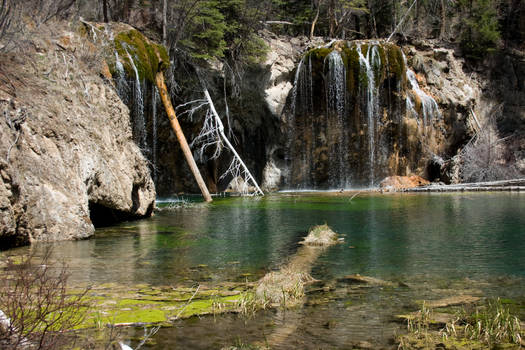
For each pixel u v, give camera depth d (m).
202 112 24.89
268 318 4.92
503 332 4.44
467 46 31.42
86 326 4.49
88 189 11.24
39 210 9.59
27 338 3.51
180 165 25.12
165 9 21.03
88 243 9.62
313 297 5.71
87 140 11.41
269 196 22.16
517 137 28.92
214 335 4.44
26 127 9.77
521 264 7.55
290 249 9.01
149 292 5.86
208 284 6.36
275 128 26.53
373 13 33.41
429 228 11.33
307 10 31.52
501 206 15.84
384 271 7.13
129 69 16.61
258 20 26.31
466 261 7.82
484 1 31.91
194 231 11.34
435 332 4.52
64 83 11.89
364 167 25.75
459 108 27.41
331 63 25.20
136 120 19.31
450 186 23.48
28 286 3.96
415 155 26.00
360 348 4.16
